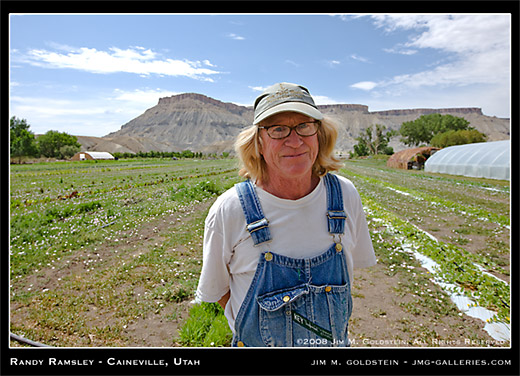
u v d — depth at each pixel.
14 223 7.04
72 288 4.25
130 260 5.29
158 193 13.03
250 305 1.50
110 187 15.15
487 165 20.45
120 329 3.28
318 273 1.50
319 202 1.55
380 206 10.50
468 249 6.06
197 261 5.23
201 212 9.40
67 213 8.56
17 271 4.70
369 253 1.79
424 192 13.99
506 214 9.38
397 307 3.75
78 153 61.34
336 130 1.63
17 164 37.66
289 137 1.44
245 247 1.50
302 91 1.50
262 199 1.52
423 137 60.53
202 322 3.17
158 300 3.91
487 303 3.70
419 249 5.73
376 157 66.44
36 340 3.07
